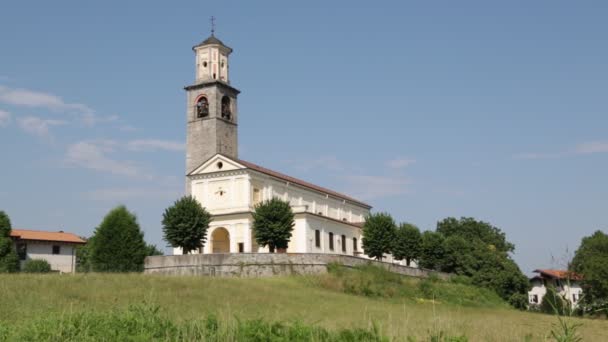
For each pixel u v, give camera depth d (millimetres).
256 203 86562
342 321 32031
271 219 76938
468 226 137875
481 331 29844
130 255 71125
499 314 56531
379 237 91438
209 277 57531
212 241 85438
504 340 27031
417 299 69062
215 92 96938
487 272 98188
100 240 72125
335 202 107562
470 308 66000
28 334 18328
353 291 65750
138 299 40500
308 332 17406
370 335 17047
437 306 63125
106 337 17469
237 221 84250
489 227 138750
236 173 86312
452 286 83312
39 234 98812
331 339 17016
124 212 73438
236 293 48875
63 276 49219
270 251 76875
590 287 73062
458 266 100375
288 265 68438
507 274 97875
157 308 20078
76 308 34250
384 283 71500
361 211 116188
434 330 17984
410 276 82562
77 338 17609
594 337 33688
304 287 61531
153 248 94062
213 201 87000
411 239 96000
